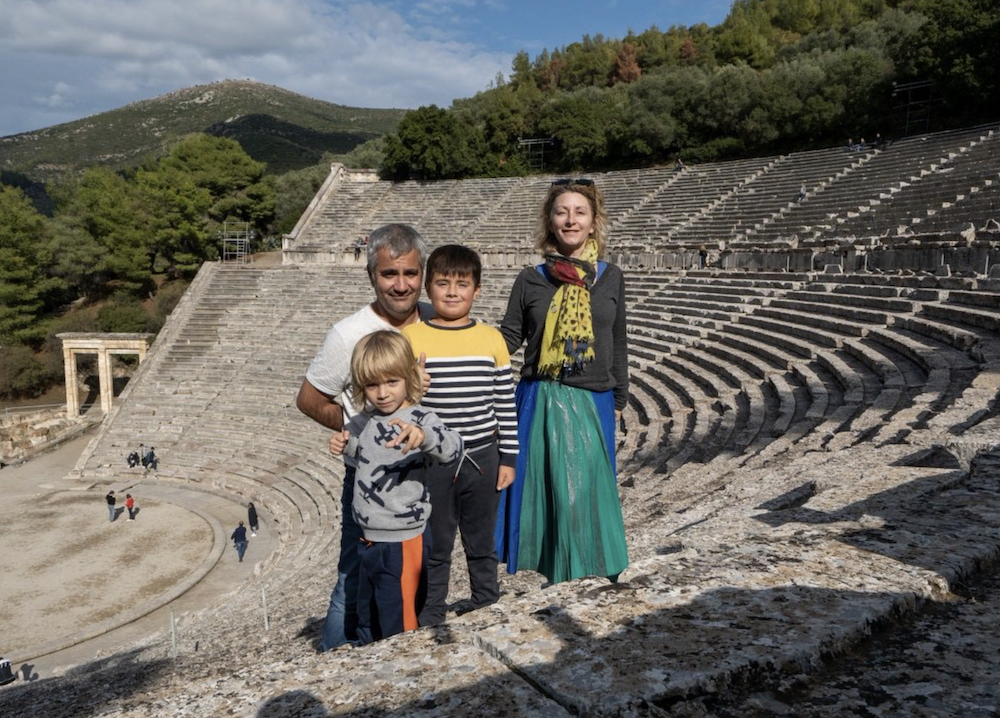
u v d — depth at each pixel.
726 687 2.40
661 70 69.75
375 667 2.66
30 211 57.22
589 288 4.12
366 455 4.04
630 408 19.83
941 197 28.11
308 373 4.51
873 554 3.51
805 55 60.62
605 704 2.25
